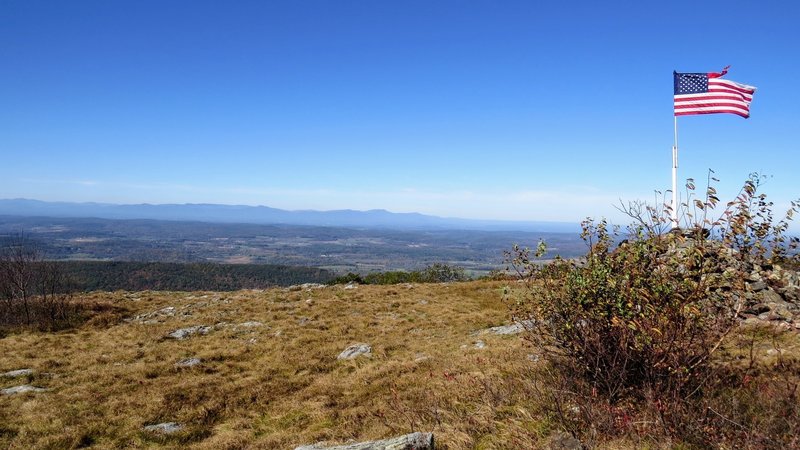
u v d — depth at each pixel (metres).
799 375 6.93
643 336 5.96
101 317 21.70
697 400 6.09
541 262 7.30
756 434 5.06
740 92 15.97
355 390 10.87
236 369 13.81
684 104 16.36
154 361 14.62
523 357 10.35
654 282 6.08
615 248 6.78
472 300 22.50
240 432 9.11
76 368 13.97
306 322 19.52
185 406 10.68
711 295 6.04
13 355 15.56
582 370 6.88
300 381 12.23
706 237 6.19
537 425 6.53
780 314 9.80
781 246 5.84
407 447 6.09
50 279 24.41
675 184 16.00
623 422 5.83
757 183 5.91
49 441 8.79
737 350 8.44
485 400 7.87
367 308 21.72
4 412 10.20
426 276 39.31
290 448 7.87
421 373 11.30
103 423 9.66
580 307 6.66
